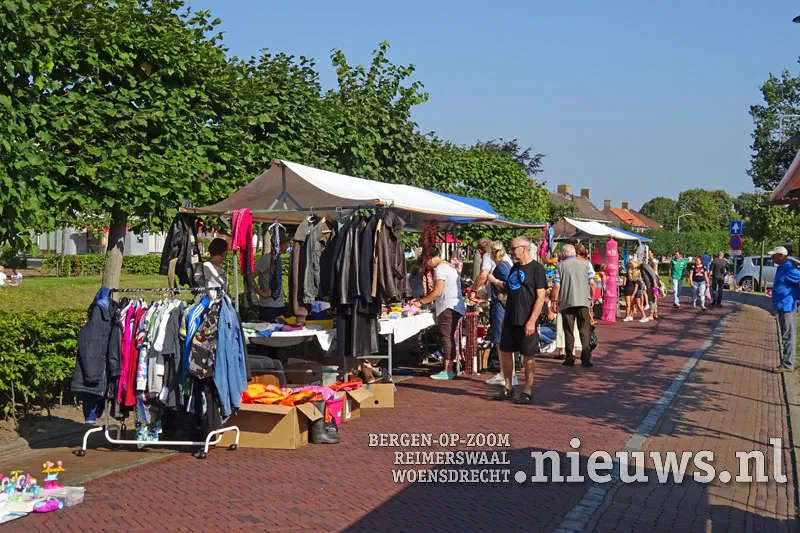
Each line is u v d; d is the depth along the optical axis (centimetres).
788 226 3722
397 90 1653
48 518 552
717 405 1025
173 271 976
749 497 646
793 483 687
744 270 4450
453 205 1323
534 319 984
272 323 1009
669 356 1496
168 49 1033
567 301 1332
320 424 779
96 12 969
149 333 718
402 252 955
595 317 2336
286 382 930
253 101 1235
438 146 2066
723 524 575
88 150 930
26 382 852
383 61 1648
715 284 2955
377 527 540
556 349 1496
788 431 886
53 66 855
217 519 550
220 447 762
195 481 645
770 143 3419
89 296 2508
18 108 795
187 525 538
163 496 604
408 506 588
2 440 773
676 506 613
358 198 949
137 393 725
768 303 2862
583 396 1053
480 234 2327
